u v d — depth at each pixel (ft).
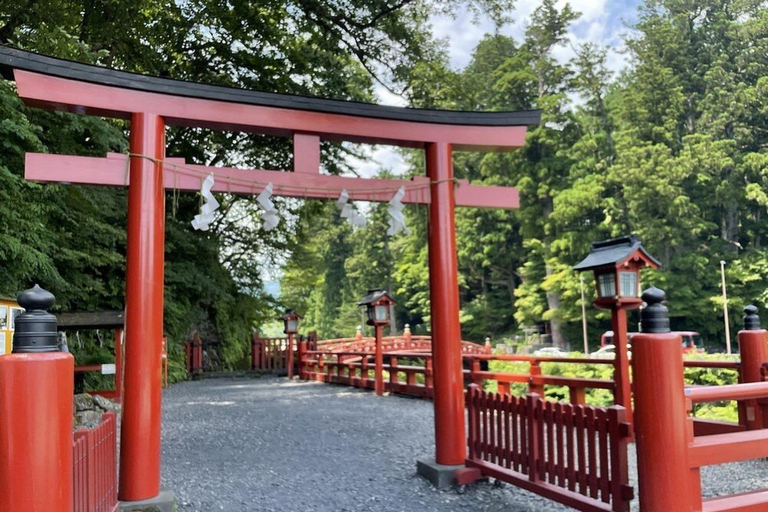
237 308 60.80
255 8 46.26
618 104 119.75
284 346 62.39
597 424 11.35
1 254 24.66
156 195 14.58
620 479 10.66
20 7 27.48
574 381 23.86
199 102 15.26
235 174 15.78
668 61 120.26
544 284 109.81
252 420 27.58
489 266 125.70
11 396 6.39
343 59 50.39
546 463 13.00
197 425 26.27
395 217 17.07
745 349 18.02
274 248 62.28
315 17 46.57
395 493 15.30
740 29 116.67
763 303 96.73
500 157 118.83
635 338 9.02
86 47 27.55
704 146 105.50
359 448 21.08
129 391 13.75
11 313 24.08
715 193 107.04
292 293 103.19
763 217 111.96
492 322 125.29
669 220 105.09
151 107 14.74
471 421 16.06
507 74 117.29
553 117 117.80
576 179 113.39
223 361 58.18
